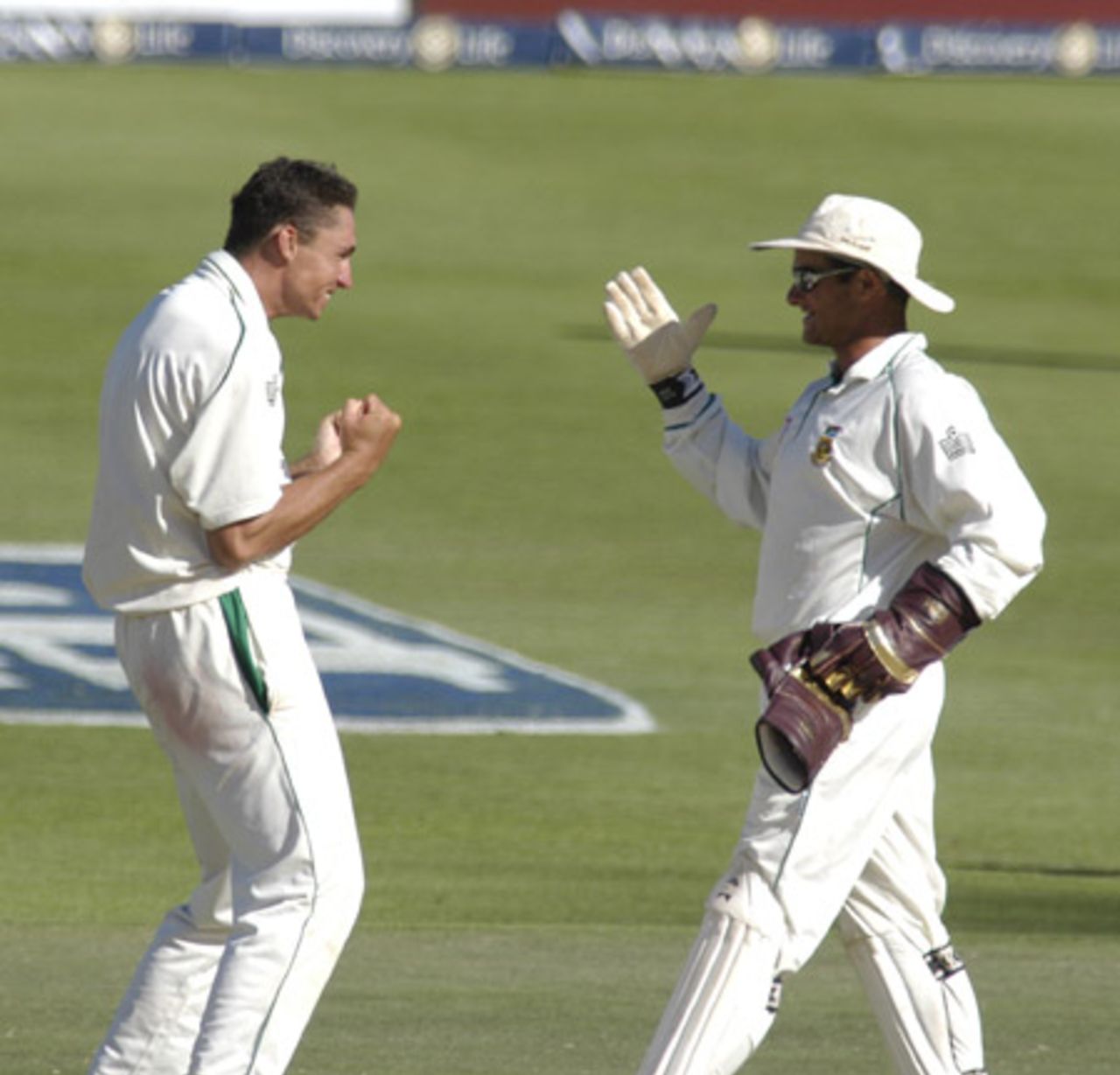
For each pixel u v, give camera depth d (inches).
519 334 3959.2
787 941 648.4
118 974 973.2
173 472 629.9
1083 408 3592.5
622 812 1702.8
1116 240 4822.8
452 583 2628.0
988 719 2084.2
